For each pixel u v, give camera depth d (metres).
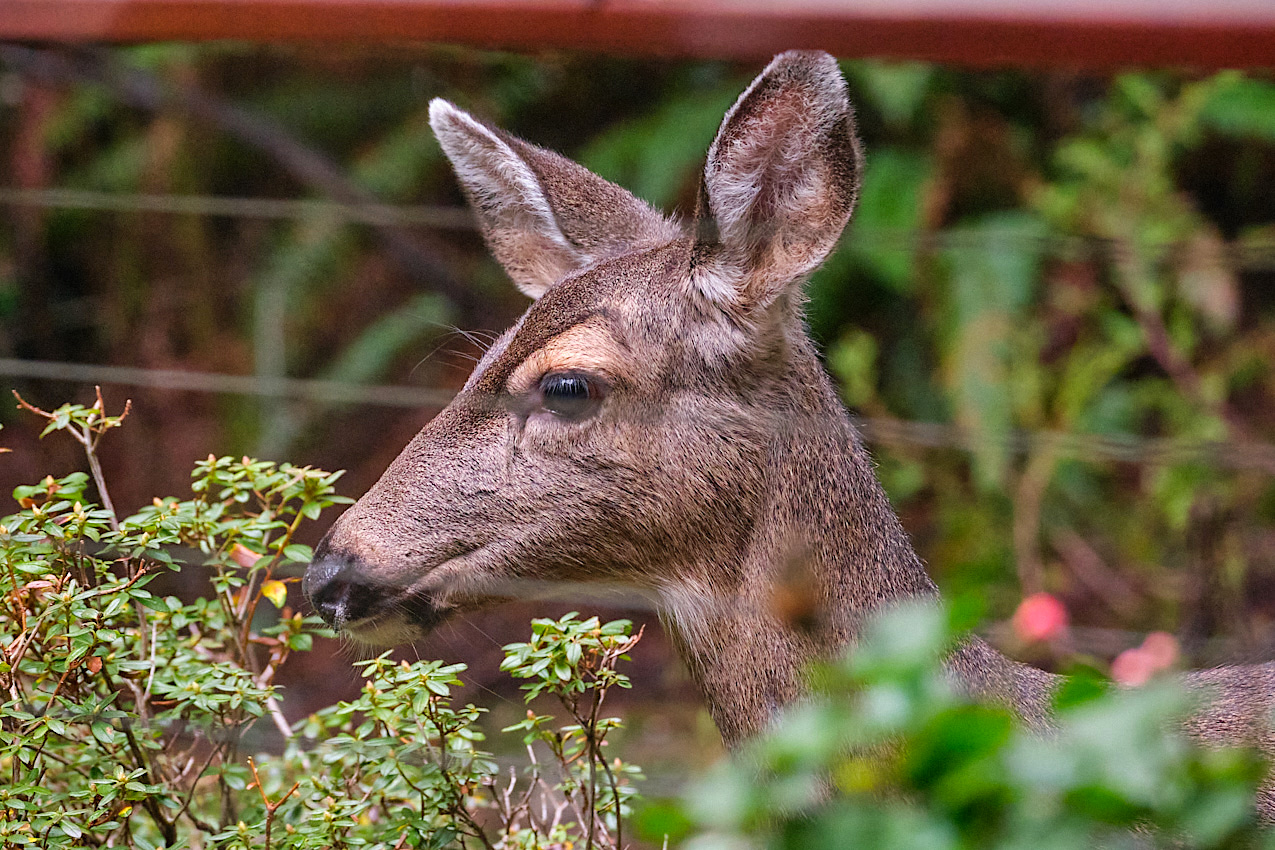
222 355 14.02
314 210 7.73
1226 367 13.16
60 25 6.71
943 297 13.17
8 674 5.79
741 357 6.36
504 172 7.52
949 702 3.52
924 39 5.94
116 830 6.34
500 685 9.83
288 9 6.46
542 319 6.51
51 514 6.46
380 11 6.42
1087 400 13.05
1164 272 13.05
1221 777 3.39
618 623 5.93
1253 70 5.74
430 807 6.12
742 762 6.23
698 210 6.28
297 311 14.14
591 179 7.45
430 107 7.59
